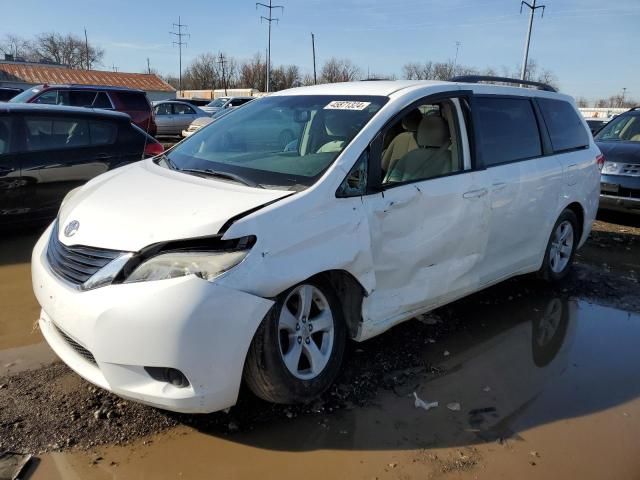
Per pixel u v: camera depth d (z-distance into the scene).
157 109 21.28
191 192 3.05
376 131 3.39
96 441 2.76
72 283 2.79
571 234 5.44
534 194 4.61
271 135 3.83
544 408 3.33
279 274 2.75
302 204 2.93
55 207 6.31
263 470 2.64
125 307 2.55
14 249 5.86
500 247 4.39
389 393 3.37
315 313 3.18
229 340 2.61
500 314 4.74
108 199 3.15
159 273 2.59
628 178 7.97
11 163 5.93
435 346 4.04
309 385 3.04
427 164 3.76
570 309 4.95
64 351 2.96
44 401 3.05
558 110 5.24
